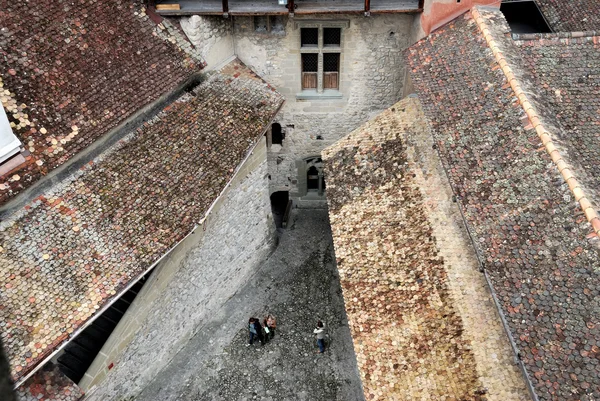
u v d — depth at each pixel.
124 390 14.66
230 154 15.33
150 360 15.36
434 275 12.56
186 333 16.64
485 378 10.60
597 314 9.41
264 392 15.71
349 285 13.47
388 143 15.95
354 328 12.60
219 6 16.31
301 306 18.05
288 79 18.83
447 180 14.24
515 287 10.41
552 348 9.43
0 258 11.48
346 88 19.08
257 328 16.44
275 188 21.84
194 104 15.96
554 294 9.97
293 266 19.55
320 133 20.25
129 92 14.42
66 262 11.91
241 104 16.64
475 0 15.79
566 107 13.79
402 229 13.91
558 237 10.57
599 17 18.38
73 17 14.32
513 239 11.03
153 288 14.23
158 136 14.80
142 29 15.45
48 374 11.59
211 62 17.12
